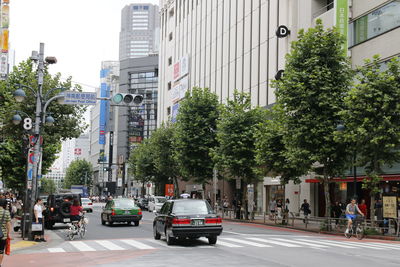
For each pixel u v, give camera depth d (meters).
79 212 21.33
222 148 38.53
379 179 23.02
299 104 26.47
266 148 31.25
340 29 30.95
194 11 65.00
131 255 14.09
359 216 22.03
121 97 18.80
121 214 28.42
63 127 29.81
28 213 20.56
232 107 39.09
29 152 20.75
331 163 27.03
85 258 13.68
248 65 47.47
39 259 13.68
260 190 46.59
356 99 23.08
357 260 12.70
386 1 28.66
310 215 36.25
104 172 135.62
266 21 44.09
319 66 26.17
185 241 18.47
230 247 16.09
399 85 22.78
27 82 29.00
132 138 116.31
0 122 29.42
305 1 37.72
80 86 29.97
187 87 65.12
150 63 124.50
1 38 41.91
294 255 13.72
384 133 22.41
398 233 21.95
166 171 55.38
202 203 17.33
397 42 27.59
